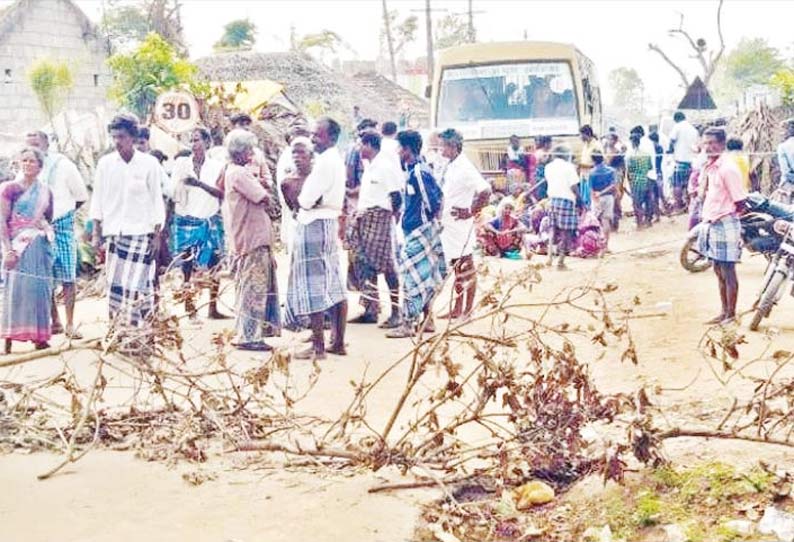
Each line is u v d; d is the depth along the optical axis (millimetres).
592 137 14711
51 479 4891
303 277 7328
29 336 7543
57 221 8086
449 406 6043
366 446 5016
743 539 3896
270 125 19000
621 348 7520
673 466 4477
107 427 5613
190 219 9133
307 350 7484
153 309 6176
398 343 7996
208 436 5512
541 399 4875
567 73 15969
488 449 5117
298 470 5008
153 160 7594
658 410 4895
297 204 7371
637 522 4160
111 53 27266
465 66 16312
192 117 12602
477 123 16141
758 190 17297
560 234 12023
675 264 12242
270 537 4184
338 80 29094
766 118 18688
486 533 4305
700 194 11242
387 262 8570
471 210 8430
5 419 5648
